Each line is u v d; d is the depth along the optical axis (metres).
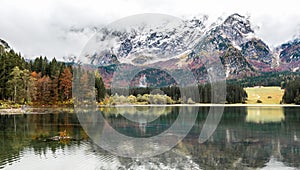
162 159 10.31
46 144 14.40
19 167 10.33
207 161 10.66
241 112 38.75
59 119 26.19
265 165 11.11
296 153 13.09
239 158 11.77
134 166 9.57
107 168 9.44
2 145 14.35
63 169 9.80
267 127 22.70
